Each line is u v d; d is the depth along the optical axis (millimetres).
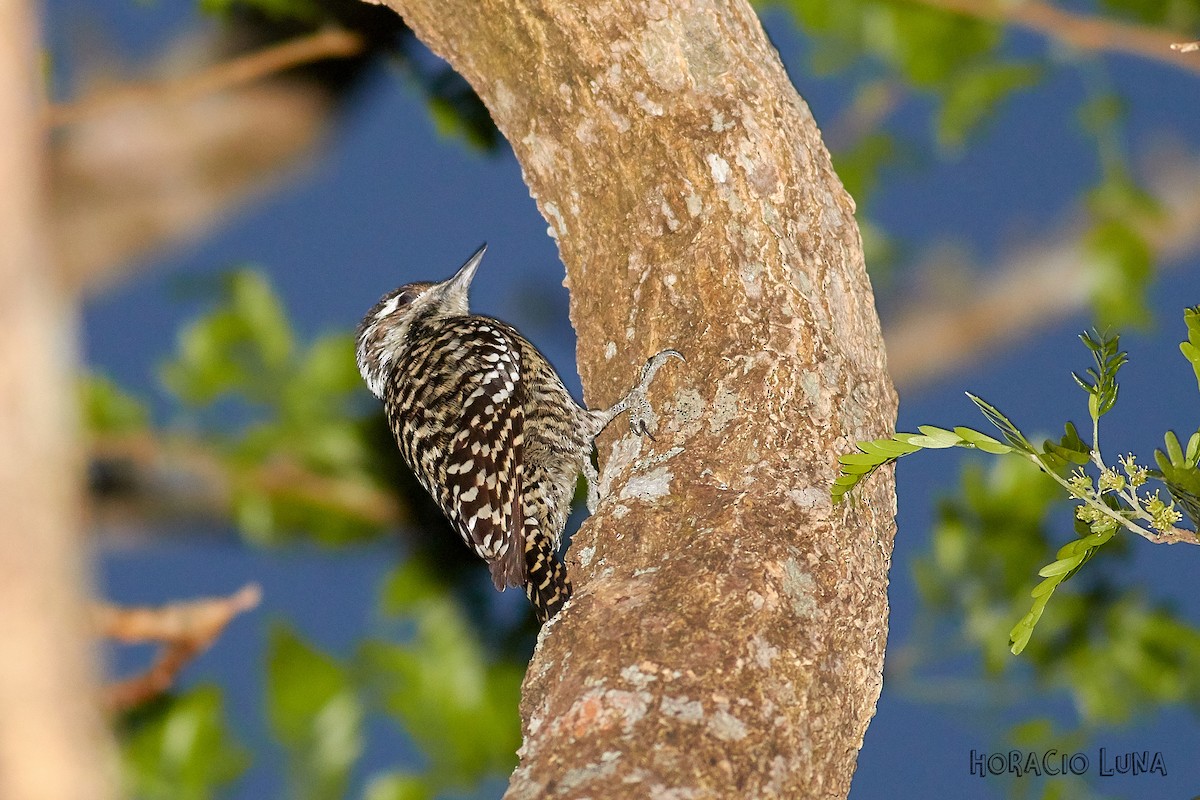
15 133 4078
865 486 8594
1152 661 12227
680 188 9547
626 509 8539
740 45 9664
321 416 12070
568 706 7301
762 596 7688
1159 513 7660
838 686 7672
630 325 9609
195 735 10438
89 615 4199
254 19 12906
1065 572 7848
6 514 4016
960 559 12297
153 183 12430
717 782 6918
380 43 12258
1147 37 11586
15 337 4043
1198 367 7871
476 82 10320
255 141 12688
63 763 4027
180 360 11797
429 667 11469
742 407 8766
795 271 9219
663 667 7348
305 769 10633
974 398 8055
